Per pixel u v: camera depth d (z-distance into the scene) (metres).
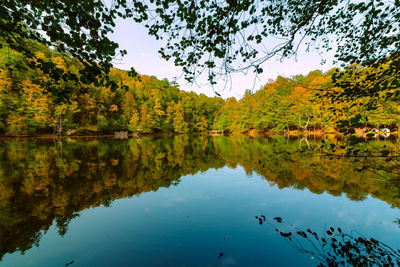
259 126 41.84
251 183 7.23
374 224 4.16
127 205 5.37
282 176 8.02
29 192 6.25
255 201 5.57
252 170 9.23
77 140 23.89
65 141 22.05
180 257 3.25
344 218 4.46
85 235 3.93
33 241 3.75
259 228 4.11
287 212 4.83
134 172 8.85
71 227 4.23
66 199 5.77
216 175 8.50
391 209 4.82
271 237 3.77
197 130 60.34
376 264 2.93
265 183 7.19
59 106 24.28
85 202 5.57
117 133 34.41
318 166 9.40
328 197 5.70
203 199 5.77
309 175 8.02
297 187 6.64
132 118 36.50
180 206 5.30
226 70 2.96
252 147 17.58
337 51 3.99
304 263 3.03
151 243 3.64
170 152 15.23
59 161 10.71
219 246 3.53
